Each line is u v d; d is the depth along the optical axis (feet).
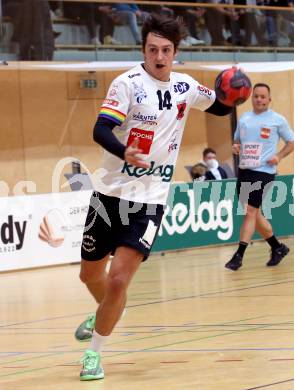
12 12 93.91
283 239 91.30
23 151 100.73
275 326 37.58
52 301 53.16
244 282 56.34
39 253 76.18
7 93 99.55
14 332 41.45
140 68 29.66
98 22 99.60
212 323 39.81
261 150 62.23
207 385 26.81
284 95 120.98
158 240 81.71
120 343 36.01
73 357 33.78
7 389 28.45
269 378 27.17
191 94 30.68
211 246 86.33
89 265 31.60
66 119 103.91
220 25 106.83
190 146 113.91
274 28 110.83
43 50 95.91
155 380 28.27
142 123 29.43
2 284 66.03
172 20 29.27
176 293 52.85
